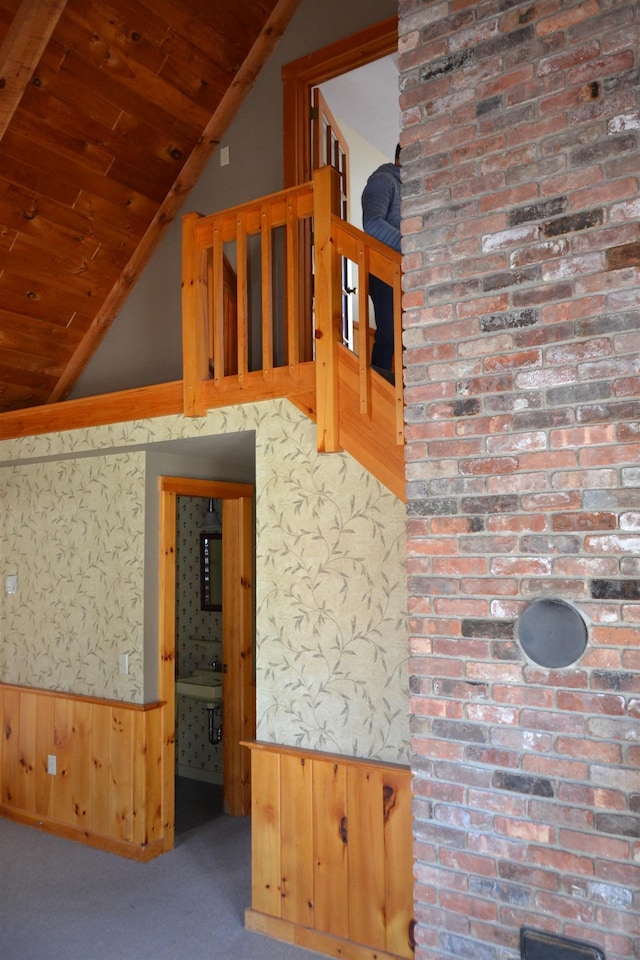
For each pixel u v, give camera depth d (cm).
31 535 468
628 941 190
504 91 221
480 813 213
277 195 317
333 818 296
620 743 195
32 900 344
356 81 410
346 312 404
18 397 474
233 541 471
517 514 213
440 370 229
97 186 399
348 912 291
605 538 200
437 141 233
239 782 460
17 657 470
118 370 459
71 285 432
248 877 369
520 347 216
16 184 374
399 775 281
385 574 294
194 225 347
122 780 399
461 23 229
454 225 229
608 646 198
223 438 362
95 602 427
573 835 200
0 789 463
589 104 208
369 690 295
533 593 210
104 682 418
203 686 517
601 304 204
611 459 201
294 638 316
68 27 336
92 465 436
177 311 433
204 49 379
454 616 222
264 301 323
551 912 201
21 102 348
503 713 212
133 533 412
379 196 321
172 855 396
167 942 306
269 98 397
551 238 212
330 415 296
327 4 379
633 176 201
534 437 212
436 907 219
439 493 227
